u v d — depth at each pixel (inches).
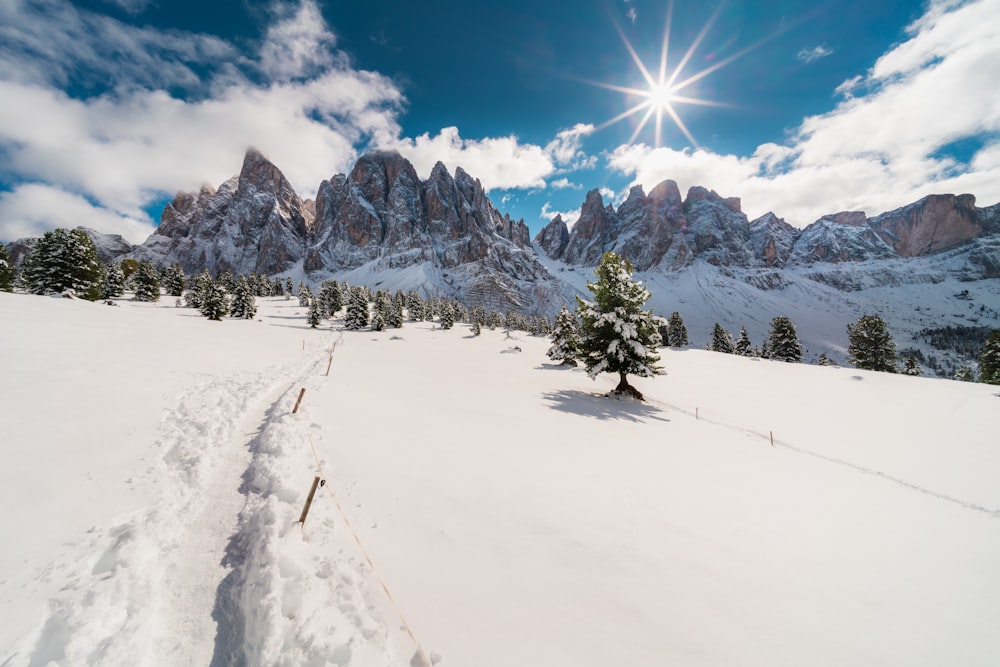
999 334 1876.2
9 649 129.8
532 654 154.4
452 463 349.1
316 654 143.0
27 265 2092.8
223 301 2225.6
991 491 528.1
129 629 147.2
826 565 245.3
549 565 215.9
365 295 3105.3
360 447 355.9
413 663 144.4
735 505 333.4
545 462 385.1
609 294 925.8
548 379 1219.9
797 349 2426.2
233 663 142.5
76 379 455.8
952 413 1042.1
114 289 2711.6
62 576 162.6
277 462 288.8
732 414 959.0
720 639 170.4
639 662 154.9
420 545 220.4
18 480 228.7
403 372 962.1
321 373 761.6
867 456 680.4
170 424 357.4
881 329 2170.3
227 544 208.1
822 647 170.1
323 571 184.7
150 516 214.4
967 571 256.2
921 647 174.9
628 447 491.5
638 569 219.9
